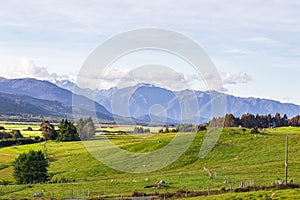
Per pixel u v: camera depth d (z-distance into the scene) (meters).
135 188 71.69
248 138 118.88
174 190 66.81
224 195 54.94
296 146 112.38
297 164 92.44
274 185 60.44
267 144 114.62
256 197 51.56
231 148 109.88
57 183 84.25
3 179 97.19
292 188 58.38
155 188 70.50
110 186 75.38
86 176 92.38
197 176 82.00
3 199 66.00
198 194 59.06
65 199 63.66
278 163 94.44
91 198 63.19
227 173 84.75
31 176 92.25
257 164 94.25
